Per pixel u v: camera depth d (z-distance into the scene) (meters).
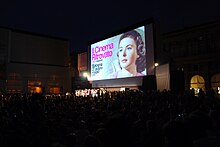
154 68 31.19
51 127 8.09
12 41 50.56
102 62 42.38
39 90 52.50
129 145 3.59
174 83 23.97
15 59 50.81
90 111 11.44
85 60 54.97
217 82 47.47
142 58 33.22
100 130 4.12
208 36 49.03
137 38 34.25
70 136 5.57
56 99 23.91
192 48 51.56
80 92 40.81
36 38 54.97
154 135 5.40
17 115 13.21
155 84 27.34
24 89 49.88
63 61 59.12
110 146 3.61
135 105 12.82
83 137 7.29
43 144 6.71
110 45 40.19
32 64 51.94
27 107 16.78
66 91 57.25
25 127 8.79
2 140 6.17
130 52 35.41
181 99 13.78
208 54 48.56
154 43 31.41
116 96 22.33
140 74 33.41
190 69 51.78
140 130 6.48
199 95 16.66
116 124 3.50
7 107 16.81
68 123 8.24
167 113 8.25
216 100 11.93
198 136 2.79
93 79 45.25
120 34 37.66
